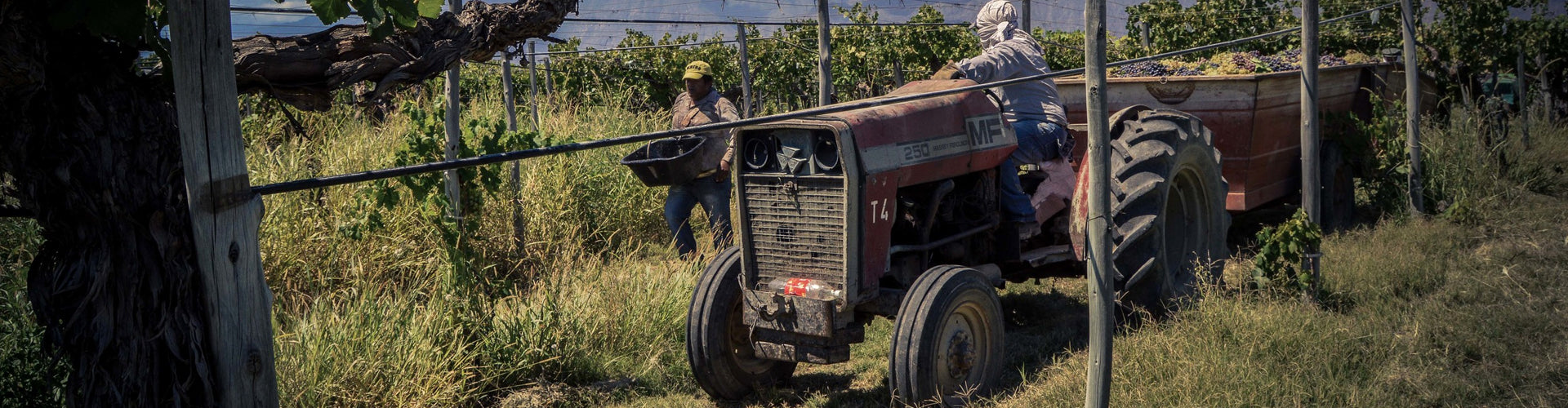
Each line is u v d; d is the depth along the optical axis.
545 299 5.07
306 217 5.79
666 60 12.92
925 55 12.38
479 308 4.77
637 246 7.61
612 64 12.34
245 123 7.64
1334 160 7.48
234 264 2.08
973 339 4.30
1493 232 7.10
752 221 4.12
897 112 4.06
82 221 2.11
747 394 4.50
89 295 2.08
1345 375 4.16
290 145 6.87
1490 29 11.03
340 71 2.59
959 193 4.60
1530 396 3.89
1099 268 3.39
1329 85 7.45
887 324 5.55
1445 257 6.27
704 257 6.44
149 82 2.19
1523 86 11.37
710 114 6.55
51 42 2.03
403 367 4.25
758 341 4.16
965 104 4.39
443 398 4.20
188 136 1.99
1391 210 7.79
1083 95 6.99
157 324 2.09
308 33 2.62
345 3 2.22
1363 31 10.96
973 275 4.13
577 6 3.17
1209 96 6.46
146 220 2.11
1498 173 8.62
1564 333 4.52
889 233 4.02
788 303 3.99
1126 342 4.55
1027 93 5.02
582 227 7.45
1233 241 7.51
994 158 4.52
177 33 1.94
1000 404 4.19
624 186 8.03
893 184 3.97
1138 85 6.71
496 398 4.53
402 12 2.27
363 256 5.73
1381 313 5.01
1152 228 5.02
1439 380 4.05
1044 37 14.03
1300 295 5.27
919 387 3.85
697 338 4.24
